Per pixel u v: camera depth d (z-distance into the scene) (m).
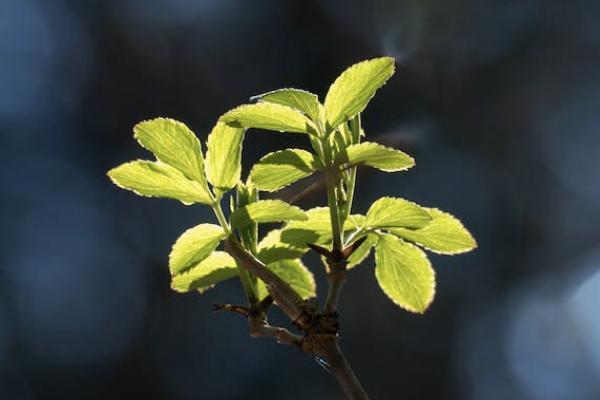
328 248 0.83
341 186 0.82
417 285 0.84
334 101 0.81
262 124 0.81
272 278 0.80
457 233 0.83
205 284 0.83
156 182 0.83
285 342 0.81
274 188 0.82
